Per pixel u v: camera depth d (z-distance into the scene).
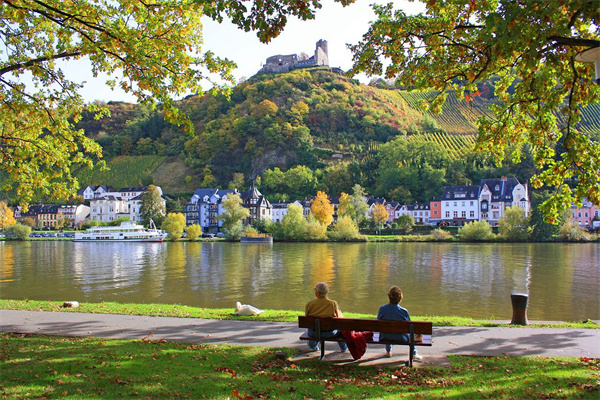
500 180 145.12
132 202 178.62
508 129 18.31
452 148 198.50
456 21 15.92
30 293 36.59
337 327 11.12
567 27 11.77
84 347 12.37
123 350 12.02
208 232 163.50
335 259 65.25
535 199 112.44
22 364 10.59
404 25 16.41
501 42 11.05
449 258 65.94
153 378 9.60
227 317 17.00
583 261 60.81
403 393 8.90
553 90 14.49
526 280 43.59
